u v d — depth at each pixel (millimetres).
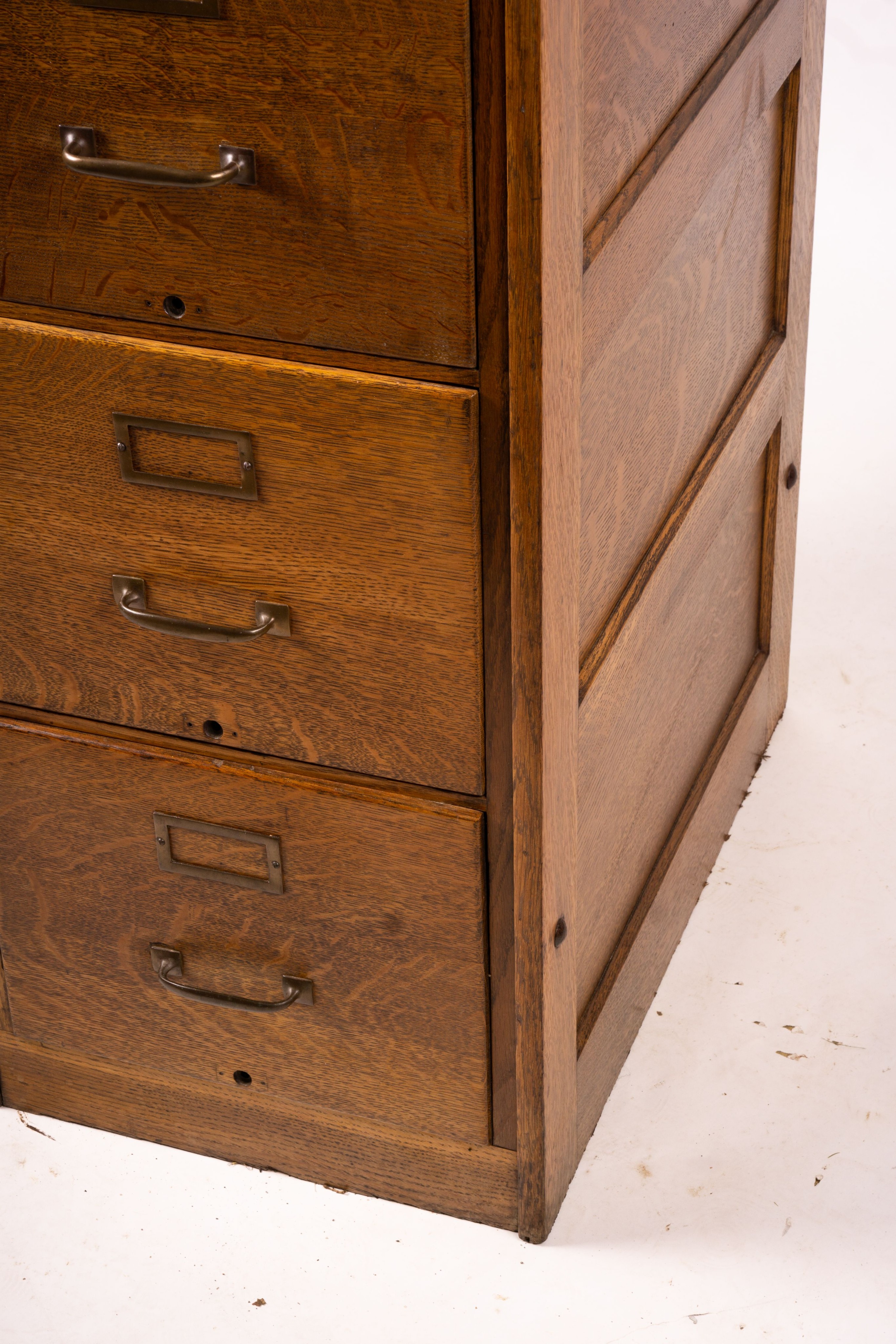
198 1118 1557
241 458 1203
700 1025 1700
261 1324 1407
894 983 1741
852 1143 1561
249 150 1095
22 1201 1528
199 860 1400
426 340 1114
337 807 1316
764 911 1843
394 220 1081
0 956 1529
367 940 1372
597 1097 1575
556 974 1363
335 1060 1452
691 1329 1388
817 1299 1410
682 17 1315
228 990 1459
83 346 1201
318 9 1028
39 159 1149
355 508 1192
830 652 2258
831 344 2998
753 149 1621
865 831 1949
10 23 1104
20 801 1432
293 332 1152
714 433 1677
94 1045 1549
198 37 1066
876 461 2654
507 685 1220
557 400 1132
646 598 1479
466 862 1294
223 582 1268
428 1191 1501
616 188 1229
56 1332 1405
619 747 1486
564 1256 1460
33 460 1266
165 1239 1488
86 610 1323
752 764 2031
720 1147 1562
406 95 1037
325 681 1277
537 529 1143
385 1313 1413
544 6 984
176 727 1353
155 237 1151
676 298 1448
